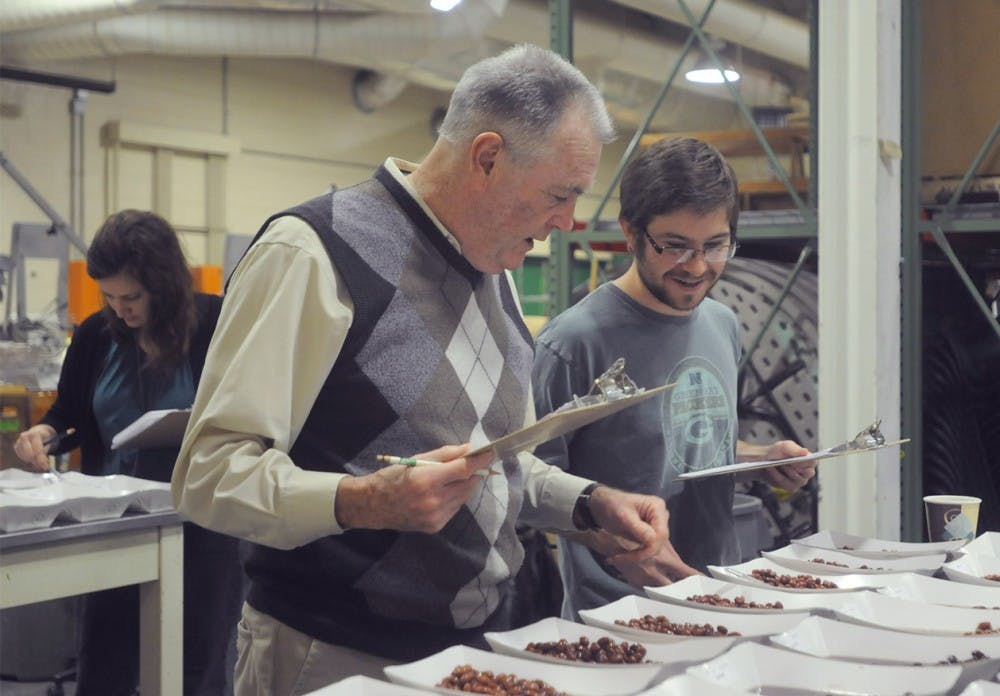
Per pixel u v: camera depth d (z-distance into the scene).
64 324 5.08
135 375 2.56
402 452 1.30
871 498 2.39
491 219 1.33
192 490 1.24
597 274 3.03
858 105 2.39
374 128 10.22
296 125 9.60
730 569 1.58
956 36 2.55
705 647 1.20
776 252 3.28
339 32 7.12
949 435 2.77
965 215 2.52
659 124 6.75
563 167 1.28
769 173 3.43
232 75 9.12
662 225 1.63
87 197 8.27
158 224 2.51
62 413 2.69
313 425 1.30
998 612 1.33
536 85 1.28
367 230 1.30
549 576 2.35
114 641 2.60
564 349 1.73
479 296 1.40
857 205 2.40
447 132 1.33
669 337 1.78
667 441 1.75
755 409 2.98
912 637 1.24
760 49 4.95
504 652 1.20
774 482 1.87
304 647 1.32
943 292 2.92
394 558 1.31
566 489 1.52
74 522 2.12
